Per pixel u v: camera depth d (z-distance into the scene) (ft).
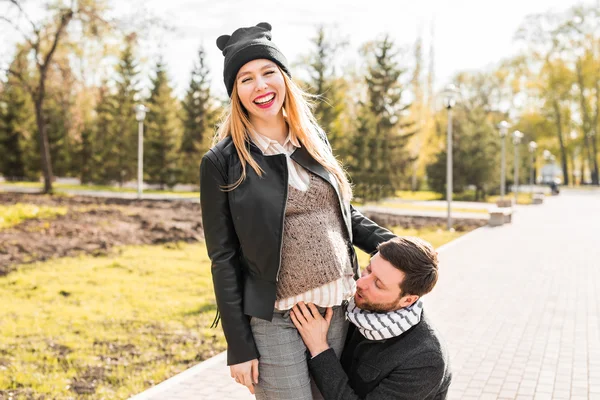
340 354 7.73
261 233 6.81
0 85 106.42
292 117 7.47
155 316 22.72
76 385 15.51
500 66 184.85
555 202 110.63
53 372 16.37
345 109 135.13
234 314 6.93
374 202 97.40
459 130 120.06
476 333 20.68
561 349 18.85
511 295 26.94
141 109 77.51
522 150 163.02
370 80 114.93
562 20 177.27
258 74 7.14
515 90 183.62
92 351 18.38
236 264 7.11
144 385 15.62
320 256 7.00
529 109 192.95
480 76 178.81
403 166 110.11
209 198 7.04
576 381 15.98
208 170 7.03
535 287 28.81
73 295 26.07
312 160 7.43
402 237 7.54
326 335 7.39
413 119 139.95
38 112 86.48
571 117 189.47
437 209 84.38
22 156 128.57
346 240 7.64
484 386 15.64
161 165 122.21
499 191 132.87
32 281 28.66
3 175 131.34
